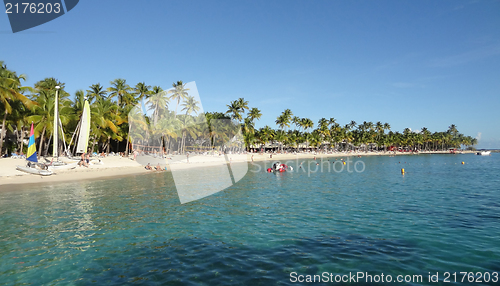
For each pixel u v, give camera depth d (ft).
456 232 39.78
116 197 66.54
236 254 31.83
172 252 32.48
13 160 119.34
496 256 30.81
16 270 28.04
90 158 146.92
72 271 27.76
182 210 53.62
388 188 86.89
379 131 554.87
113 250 33.22
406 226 43.06
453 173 139.85
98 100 173.88
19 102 132.57
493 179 110.52
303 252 32.42
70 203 59.82
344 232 40.16
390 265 28.63
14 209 54.29
